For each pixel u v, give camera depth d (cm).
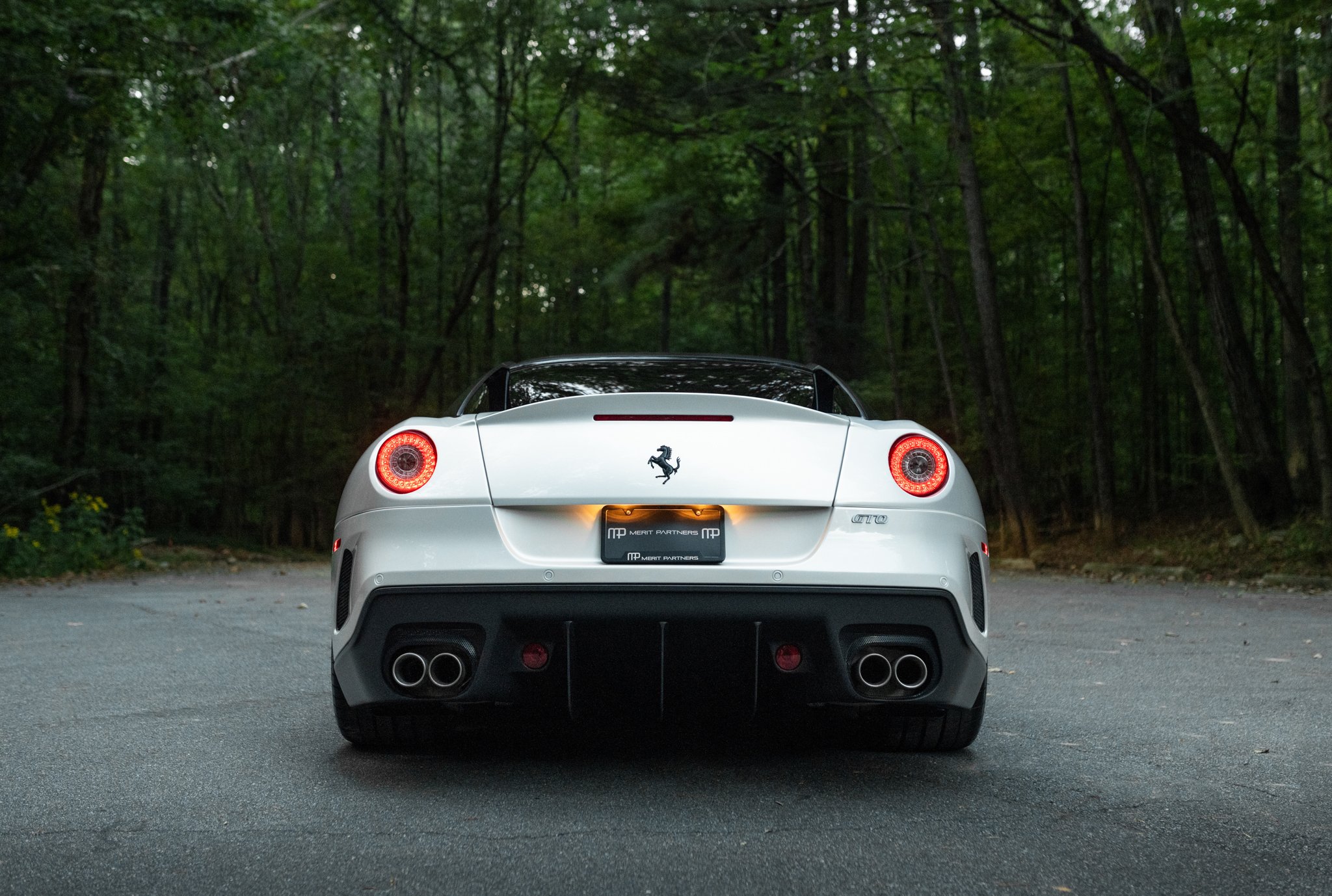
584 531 310
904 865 249
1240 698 472
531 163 3092
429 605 307
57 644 636
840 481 315
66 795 306
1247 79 1350
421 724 351
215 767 340
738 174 2445
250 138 2906
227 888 232
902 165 2327
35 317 1845
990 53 1714
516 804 298
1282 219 1670
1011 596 1035
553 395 367
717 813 290
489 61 2689
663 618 303
